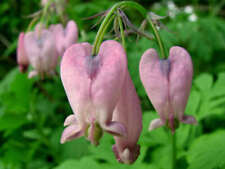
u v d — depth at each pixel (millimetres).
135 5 76
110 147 123
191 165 97
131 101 68
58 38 156
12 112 186
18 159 184
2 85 222
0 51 294
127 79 69
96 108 62
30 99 191
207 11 274
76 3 247
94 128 62
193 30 205
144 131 127
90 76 63
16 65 294
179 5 279
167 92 69
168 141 125
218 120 167
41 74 158
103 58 65
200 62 218
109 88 62
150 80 70
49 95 218
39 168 185
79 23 163
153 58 71
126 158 70
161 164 119
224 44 203
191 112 138
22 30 292
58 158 180
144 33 78
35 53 154
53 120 215
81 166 116
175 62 70
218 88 145
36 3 284
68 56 66
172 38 88
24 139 213
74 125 66
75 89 63
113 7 70
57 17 182
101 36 66
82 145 173
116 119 69
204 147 105
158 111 71
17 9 288
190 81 70
